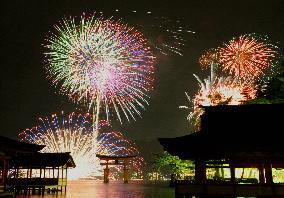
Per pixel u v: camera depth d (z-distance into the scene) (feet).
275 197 75.61
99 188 179.32
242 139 80.43
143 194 131.75
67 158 145.89
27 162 142.92
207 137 83.30
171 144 84.69
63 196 120.88
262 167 82.17
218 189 78.48
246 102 138.10
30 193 137.39
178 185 80.69
